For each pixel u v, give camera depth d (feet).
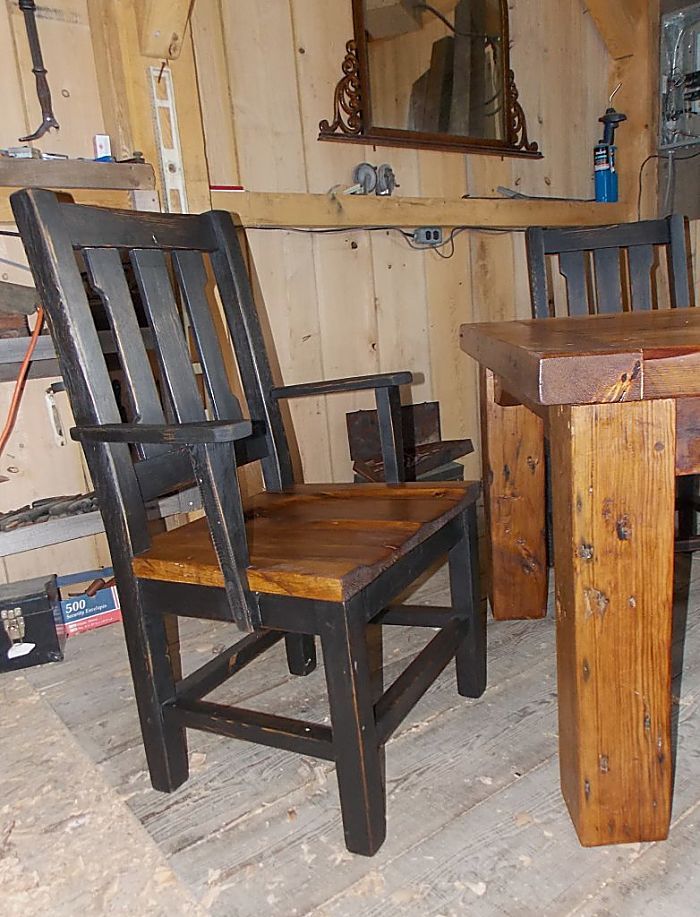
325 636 3.23
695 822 3.58
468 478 9.36
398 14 7.81
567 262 6.26
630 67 9.67
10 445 6.38
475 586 4.58
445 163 8.49
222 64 6.79
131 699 5.16
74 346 3.46
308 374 7.76
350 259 7.88
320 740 3.44
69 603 6.29
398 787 3.96
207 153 6.79
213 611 3.53
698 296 9.16
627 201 9.99
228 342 7.16
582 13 9.49
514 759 4.14
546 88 9.31
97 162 5.84
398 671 5.26
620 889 3.21
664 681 3.25
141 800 4.04
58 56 6.20
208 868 3.50
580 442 2.97
